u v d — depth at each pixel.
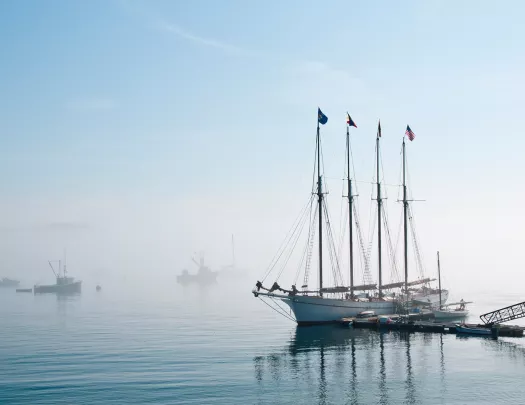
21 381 64.75
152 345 95.69
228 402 55.91
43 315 175.75
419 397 57.81
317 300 124.69
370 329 115.69
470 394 58.75
